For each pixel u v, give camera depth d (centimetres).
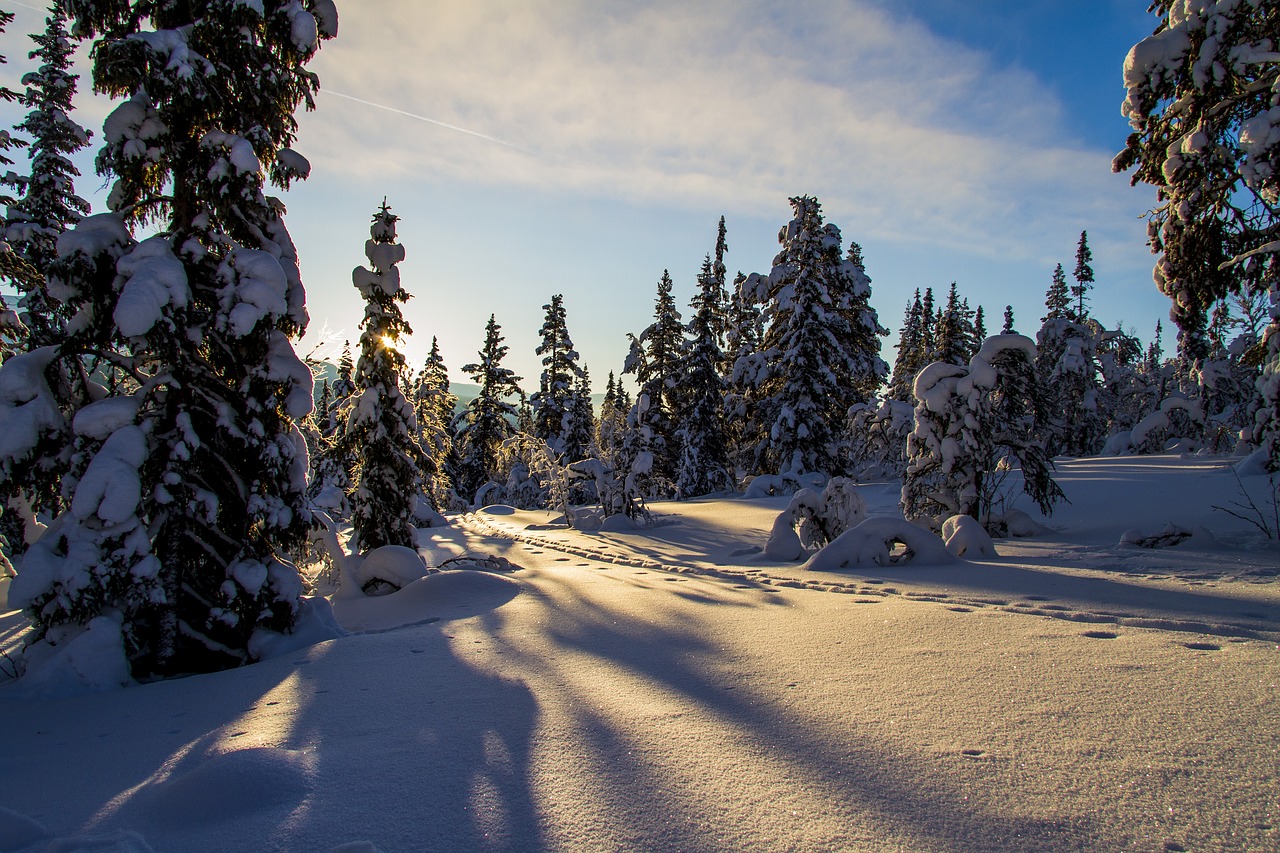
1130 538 1047
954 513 1354
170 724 442
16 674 635
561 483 2659
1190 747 294
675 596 835
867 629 569
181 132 741
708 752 317
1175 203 1053
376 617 859
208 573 737
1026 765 286
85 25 743
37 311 1196
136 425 682
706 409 3681
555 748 331
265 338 743
